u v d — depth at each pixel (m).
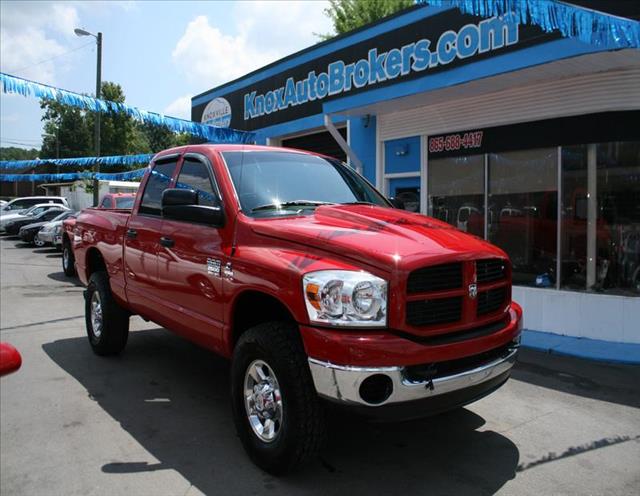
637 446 4.07
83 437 4.06
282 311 3.69
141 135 64.69
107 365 5.86
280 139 14.92
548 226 8.16
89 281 6.30
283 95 14.09
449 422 4.48
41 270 14.84
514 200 8.61
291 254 3.43
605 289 7.59
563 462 3.78
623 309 7.24
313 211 4.14
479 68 7.52
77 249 6.81
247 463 3.66
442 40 9.30
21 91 7.37
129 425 4.28
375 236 3.40
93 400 4.81
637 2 6.38
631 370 6.14
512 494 3.33
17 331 7.51
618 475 3.60
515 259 8.62
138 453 3.80
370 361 2.97
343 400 3.02
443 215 9.77
